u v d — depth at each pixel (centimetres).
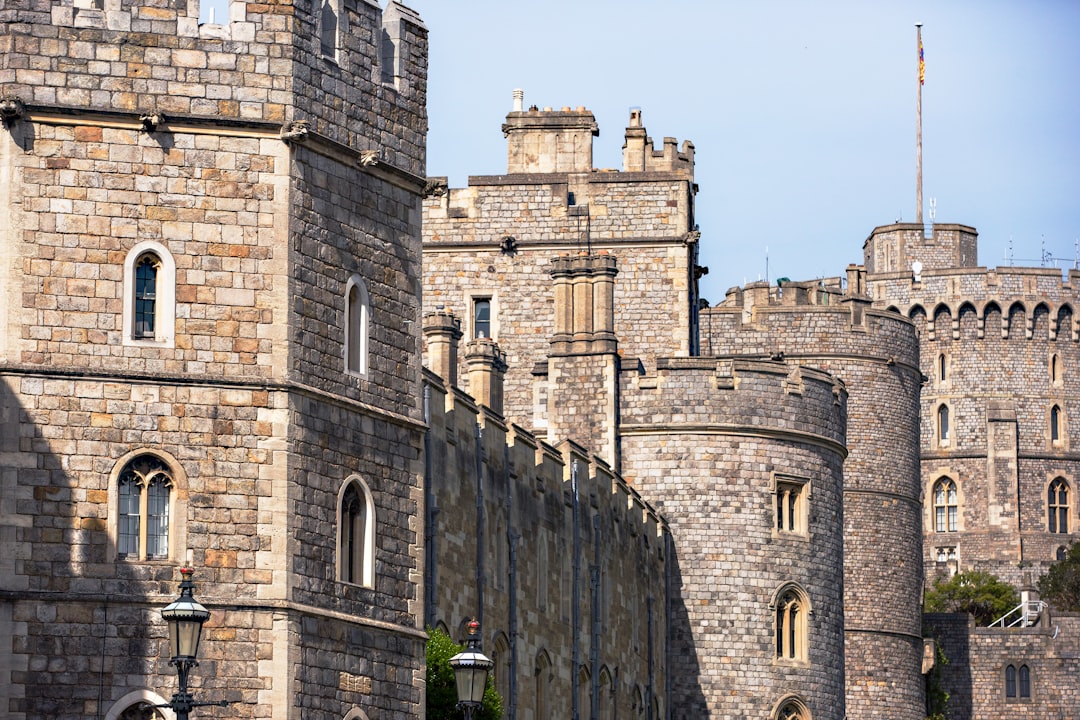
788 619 13338
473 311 14550
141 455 6825
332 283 7250
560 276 13450
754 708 13112
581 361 13325
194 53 7038
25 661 6631
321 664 7000
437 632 8462
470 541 9581
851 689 17062
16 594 6644
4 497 6681
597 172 14812
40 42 6881
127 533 6806
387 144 7562
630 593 12275
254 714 6800
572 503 11175
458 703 6731
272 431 6950
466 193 14650
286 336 7006
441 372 11944
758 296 19112
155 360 6869
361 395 7338
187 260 6950
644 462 13288
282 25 7144
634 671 12288
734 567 13188
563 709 10906
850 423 17450
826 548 13575
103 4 7062
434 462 9119
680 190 14538
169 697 6731
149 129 6944
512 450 10319
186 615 5775
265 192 7056
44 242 6819
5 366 6725
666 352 14425
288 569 6900
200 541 6838
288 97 7119
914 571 17600
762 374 13388
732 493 13238
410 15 7762
